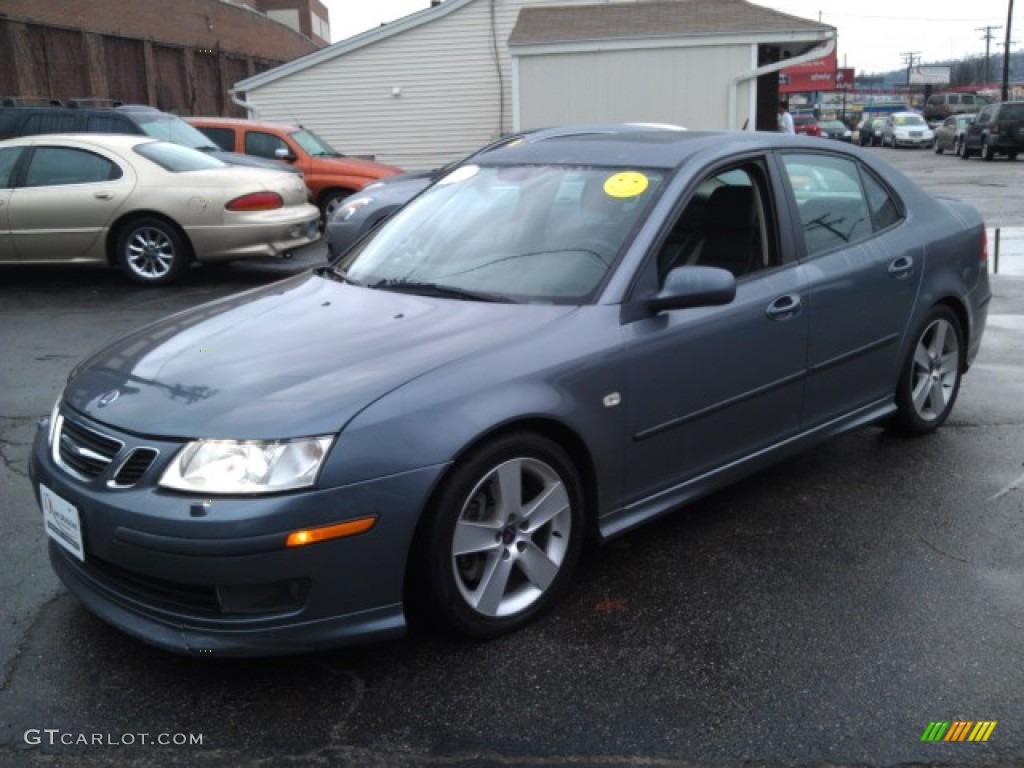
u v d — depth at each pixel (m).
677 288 3.45
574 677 3.01
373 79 19.69
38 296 9.41
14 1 26.86
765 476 4.64
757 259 4.02
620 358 3.40
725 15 16.95
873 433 5.20
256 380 3.03
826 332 4.20
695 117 16.19
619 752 2.66
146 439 2.88
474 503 3.12
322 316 3.56
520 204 4.01
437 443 2.91
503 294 3.59
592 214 3.79
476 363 3.10
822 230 4.31
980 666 3.04
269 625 2.79
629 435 3.48
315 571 2.78
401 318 3.46
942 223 4.98
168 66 36.31
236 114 42.53
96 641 3.23
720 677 3.00
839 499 4.35
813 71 54.00
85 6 30.38
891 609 3.39
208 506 2.71
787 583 3.59
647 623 3.32
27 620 3.37
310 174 14.15
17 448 5.09
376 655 3.14
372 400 2.89
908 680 2.98
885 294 4.50
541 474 3.26
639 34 15.90
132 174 9.62
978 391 5.94
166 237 9.71
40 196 9.54
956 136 34.94
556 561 3.35
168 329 3.67
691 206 3.78
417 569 3.00
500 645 3.20
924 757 2.63
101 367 3.41
